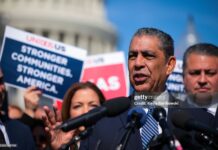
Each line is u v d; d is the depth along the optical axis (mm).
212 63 4516
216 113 3668
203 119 3684
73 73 6406
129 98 3455
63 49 6422
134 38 3873
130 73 3854
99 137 3650
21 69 6320
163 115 3301
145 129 3656
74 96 4973
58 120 4137
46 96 6332
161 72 3840
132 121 3344
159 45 3824
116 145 3576
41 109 6121
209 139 3234
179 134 3385
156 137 3307
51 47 6398
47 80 6355
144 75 3803
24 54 6336
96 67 6809
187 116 3244
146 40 3818
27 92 6066
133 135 3576
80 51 6430
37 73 6348
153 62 3807
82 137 3385
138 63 3799
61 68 6398
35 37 6383
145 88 3812
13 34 6332
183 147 3375
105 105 3336
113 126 3668
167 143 3250
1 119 4500
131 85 3877
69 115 4980
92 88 5004
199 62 4527
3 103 4668
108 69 6777
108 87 6754
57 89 6371
